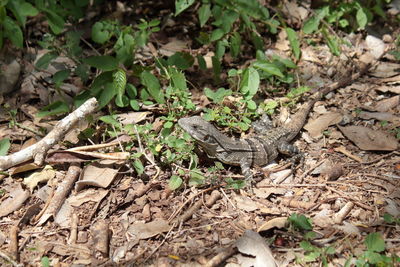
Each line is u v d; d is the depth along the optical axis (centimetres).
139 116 850
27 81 917
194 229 677
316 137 848
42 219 690
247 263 628
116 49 905
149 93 865
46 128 833
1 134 827
